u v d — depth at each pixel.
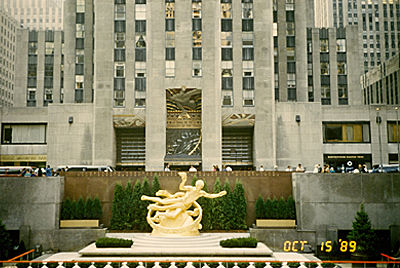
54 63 83.00
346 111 55.75
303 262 25.33
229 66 54.62
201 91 53.41
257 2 55.69
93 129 53.94
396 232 32.97
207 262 24.95
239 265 25.44
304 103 54.81
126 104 54.16
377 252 29.66
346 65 72.12
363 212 30.81
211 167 51.75
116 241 28.33
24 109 56.41
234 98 54.03
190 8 54.78
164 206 31.33
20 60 83.88
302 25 67.88
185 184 35.94
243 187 35.69
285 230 33.47
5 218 33.25
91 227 33.75
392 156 55.25
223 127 55.22
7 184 33.56
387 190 33.44
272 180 35.81
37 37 84.44
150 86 53.44
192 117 54.06
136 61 54.94
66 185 35.28
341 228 33.25
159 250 27.31
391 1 142.50
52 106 54.50
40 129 56.31
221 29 55.34
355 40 72.56
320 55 72.31
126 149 55.34
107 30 55.34
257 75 54.41
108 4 55.72
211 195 31.06
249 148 55.25
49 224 33.41
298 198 34.03
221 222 34.62
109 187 35.62
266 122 53.47
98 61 54.78
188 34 54.31
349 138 55.72
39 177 33.84
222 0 55.84
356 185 33.66
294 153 53.94
